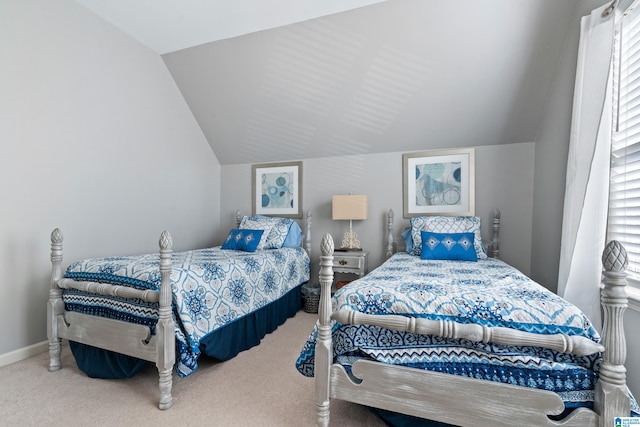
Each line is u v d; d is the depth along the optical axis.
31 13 2.18
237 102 3.47
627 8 1.54
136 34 2.88
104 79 2.70
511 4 2.20
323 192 3.80
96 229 2.65
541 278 2.73
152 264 1.90
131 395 1.71
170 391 1.60
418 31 2.46
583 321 1.09
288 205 3.96
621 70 1.66
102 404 1.62
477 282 1.59
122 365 1.81
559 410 1.05
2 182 2.05
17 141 2.13
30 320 2.20
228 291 2.12
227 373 1.98
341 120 3.33
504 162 3.10
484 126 3.02
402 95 2.95
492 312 1.18
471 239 2.68
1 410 1.56
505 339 1.11
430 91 2.86
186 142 3.69
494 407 1.13
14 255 2.12
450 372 1.22
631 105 1.59
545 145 2.69
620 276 1.02
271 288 2.70
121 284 1.80
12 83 2.09
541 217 2.75
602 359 1.04
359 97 3.07
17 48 2.11
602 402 1.01
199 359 2.19
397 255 2.99
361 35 2.57
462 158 3.22
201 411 1.56
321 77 2.98
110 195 2.77
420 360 1.25
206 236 4.04
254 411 1.57
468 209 3.19
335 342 1.41
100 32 2.64
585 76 1.74
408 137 3.30
